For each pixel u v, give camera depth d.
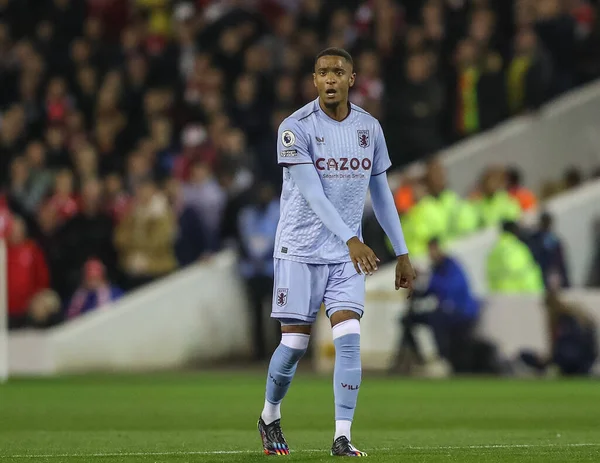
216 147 71.44
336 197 26.20
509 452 26.64
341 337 25.73
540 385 53.88
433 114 72.88
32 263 66.62
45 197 71.75
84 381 57.91
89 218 69.50
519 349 61.22
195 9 83.50
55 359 65.38
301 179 25.81
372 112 72.19
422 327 62.59
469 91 75.31
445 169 72.62
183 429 35.06
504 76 74.94
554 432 33.00
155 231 69.06
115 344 66.75
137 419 38.62
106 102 76.94
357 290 26.03
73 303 67.81
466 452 26.67
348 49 76.19
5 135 75.50
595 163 76.88
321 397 47.84
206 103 76.25
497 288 62.97
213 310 69.75
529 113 75.25
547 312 60.56
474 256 65.44
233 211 69.31
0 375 59.09
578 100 76.50
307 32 77.50
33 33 85.50
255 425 36.50
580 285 69.00
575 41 77.56
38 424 36.94
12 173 71.88
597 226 69.19
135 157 71.56
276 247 26.52
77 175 72.81
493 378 59.34
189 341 68.88
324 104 26.28
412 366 62.41
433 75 73.19
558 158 76.00
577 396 47.38
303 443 29.97
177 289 68.44
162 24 82.94
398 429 34.66
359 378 25.78
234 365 69.81
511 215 67.19
